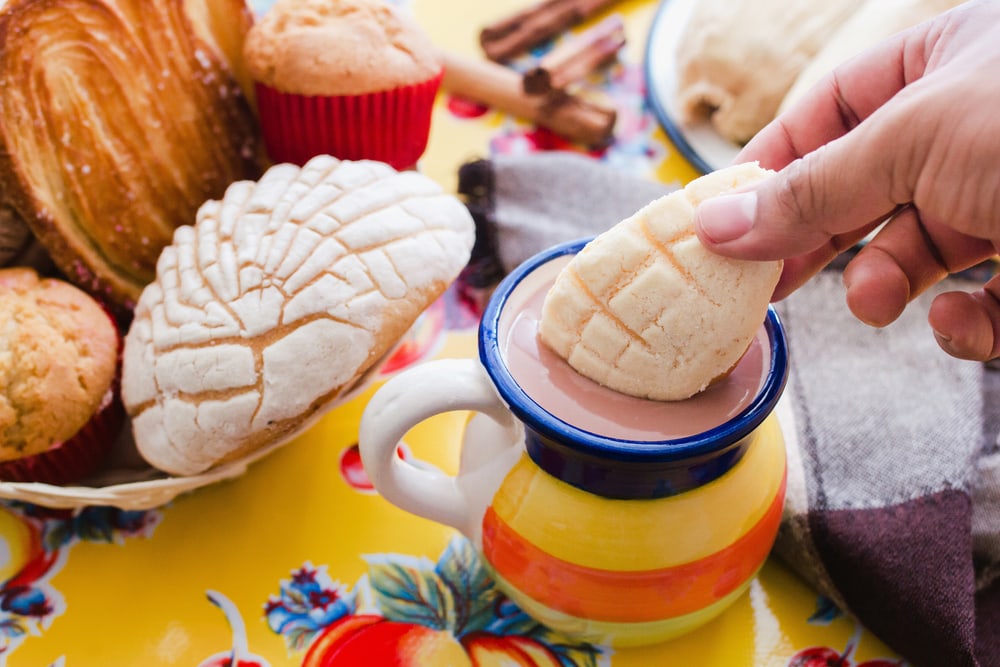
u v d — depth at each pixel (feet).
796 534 1.26
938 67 1.10
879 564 1.22
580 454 1.04
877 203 1.04
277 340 1.23
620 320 1.05
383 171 1.34
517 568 1.16
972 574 1.21
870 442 1.32
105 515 1.36
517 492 1.13
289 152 1.51
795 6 1.63
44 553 1.33
